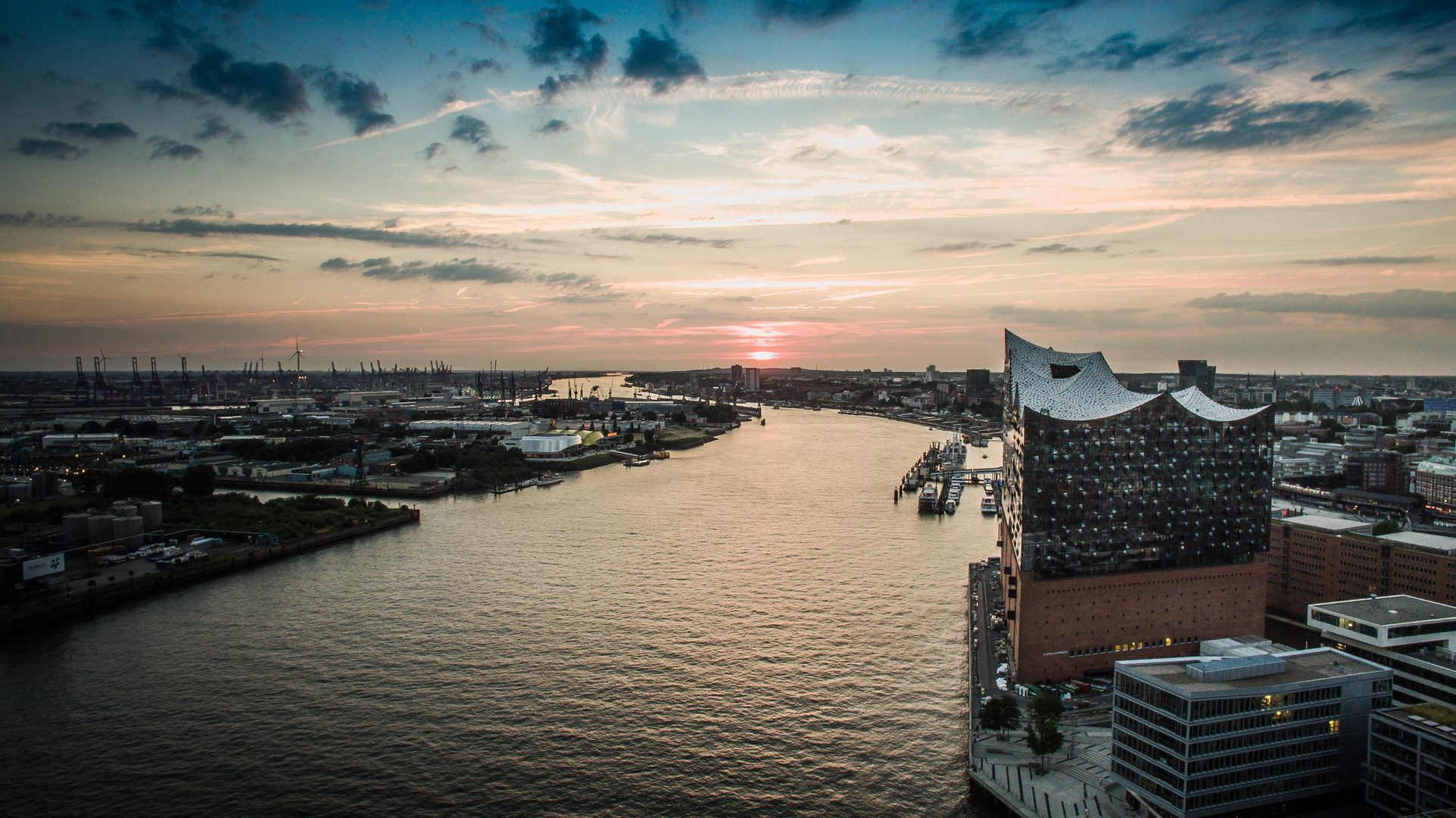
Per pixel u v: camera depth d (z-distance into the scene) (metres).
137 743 174.75
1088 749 169.62
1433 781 132.75
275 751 171.75
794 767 166.75
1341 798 148.88
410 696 196.25
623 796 156.75
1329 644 195.25
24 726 182.25
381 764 166.75
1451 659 177.50
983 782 156.62
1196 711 139.50
